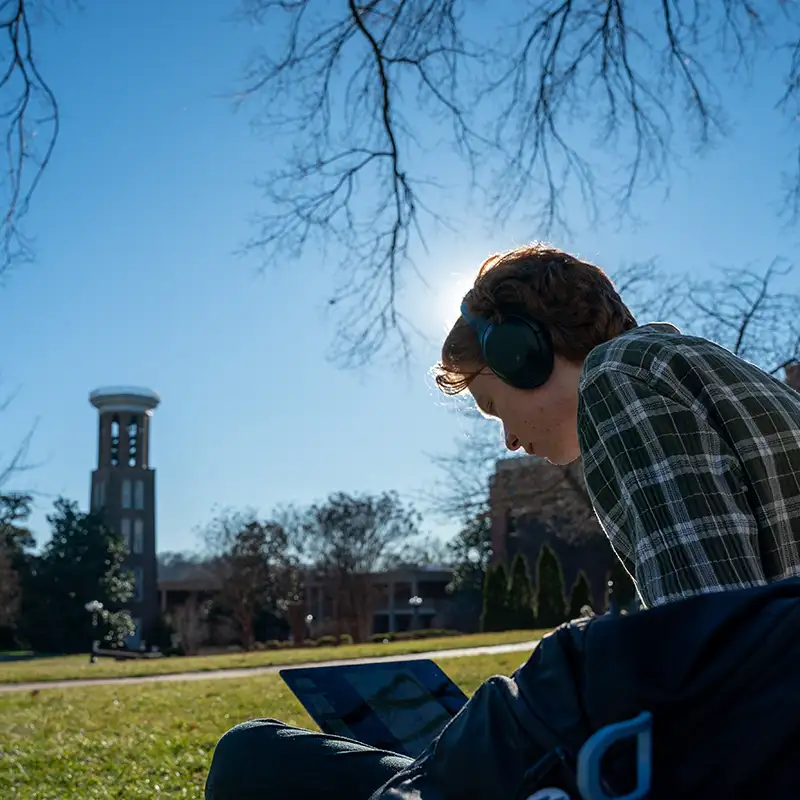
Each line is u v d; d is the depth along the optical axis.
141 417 71.94
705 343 1.38
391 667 1.90
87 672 15.20
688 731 0.82
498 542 42.09
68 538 48.44
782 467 1.27
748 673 0.80
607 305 1.52
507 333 1.52
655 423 1.27
